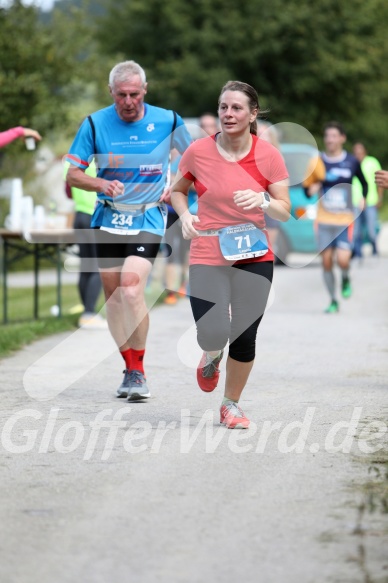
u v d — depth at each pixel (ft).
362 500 35.14
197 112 260.01
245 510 34.12
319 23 261.65
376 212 148.46
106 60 159.12
